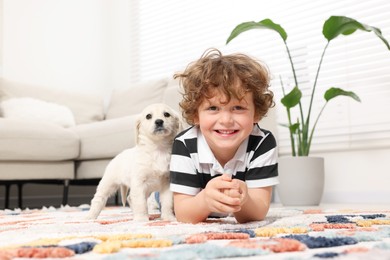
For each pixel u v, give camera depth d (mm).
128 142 2520
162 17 3959
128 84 4184
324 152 2707
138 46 4145
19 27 3623
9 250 686
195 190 1204
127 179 1422
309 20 2906
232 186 989
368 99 2547
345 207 2078
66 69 3900
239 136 1112
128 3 4246
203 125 1129
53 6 3844
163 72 3938
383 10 2549
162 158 1370
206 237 815
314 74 2824
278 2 3086
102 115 3680
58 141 2537
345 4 2715
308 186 2340
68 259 645
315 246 711
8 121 2412
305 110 2838
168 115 1434
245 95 1099
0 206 3246
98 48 4145
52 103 3266
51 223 1279
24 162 2436
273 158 1230
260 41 3150
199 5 3645
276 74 3031
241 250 656
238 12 3346
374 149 2486
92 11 4117
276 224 1081
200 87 1111
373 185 2475
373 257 589
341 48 2697
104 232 968
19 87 3322
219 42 3461
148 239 807
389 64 2500
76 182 3064
